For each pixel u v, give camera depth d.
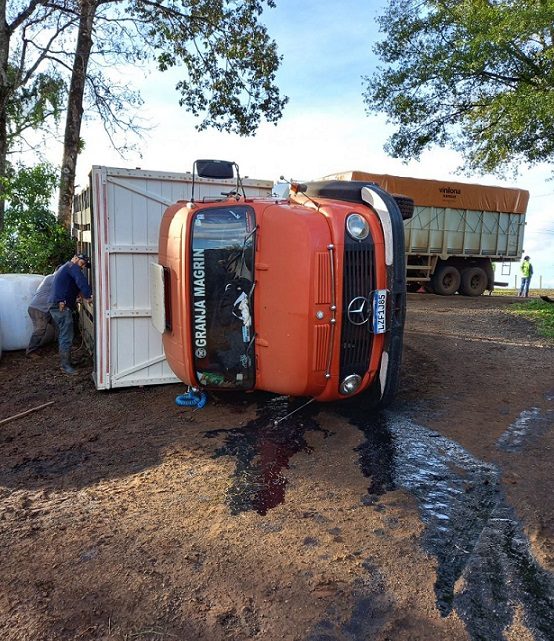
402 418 5.33
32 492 4.00
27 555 3.17
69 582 2.93
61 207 13.16
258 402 5.77
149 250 6.27
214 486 4.00
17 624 2.63
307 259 4.18
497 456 4.48
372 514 3.59
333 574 2.96
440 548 3.22
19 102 17.91
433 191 16.72
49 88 18.52
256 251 4.43
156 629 2.60
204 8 15.29
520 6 12.28
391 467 4.29
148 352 6.46
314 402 5.67
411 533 3.37
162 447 4.76
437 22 13.93
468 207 17.47
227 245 4.47
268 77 16.44
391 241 4.44
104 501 3.82
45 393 6.46
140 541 3.30
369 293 4.41
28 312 8.18
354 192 4.68
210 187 6.45
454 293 18.61
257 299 4.46
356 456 4.48
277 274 4.32
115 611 2.72
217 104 16.58
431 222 16.98
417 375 6.80
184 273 4.55
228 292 4.51
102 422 5.45
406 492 3.89
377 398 4.87
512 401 5.86
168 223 5.09
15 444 4.98
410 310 13.22
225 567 3.03
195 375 4.71
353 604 2.75
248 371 4.60
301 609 2.71
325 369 4.38
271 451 4.59
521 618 2.67
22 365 7.76
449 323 10.98
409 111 15.70
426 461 4.40
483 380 6.62
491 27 12.50
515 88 13.73
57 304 7.18
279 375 4.45
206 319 4.58
